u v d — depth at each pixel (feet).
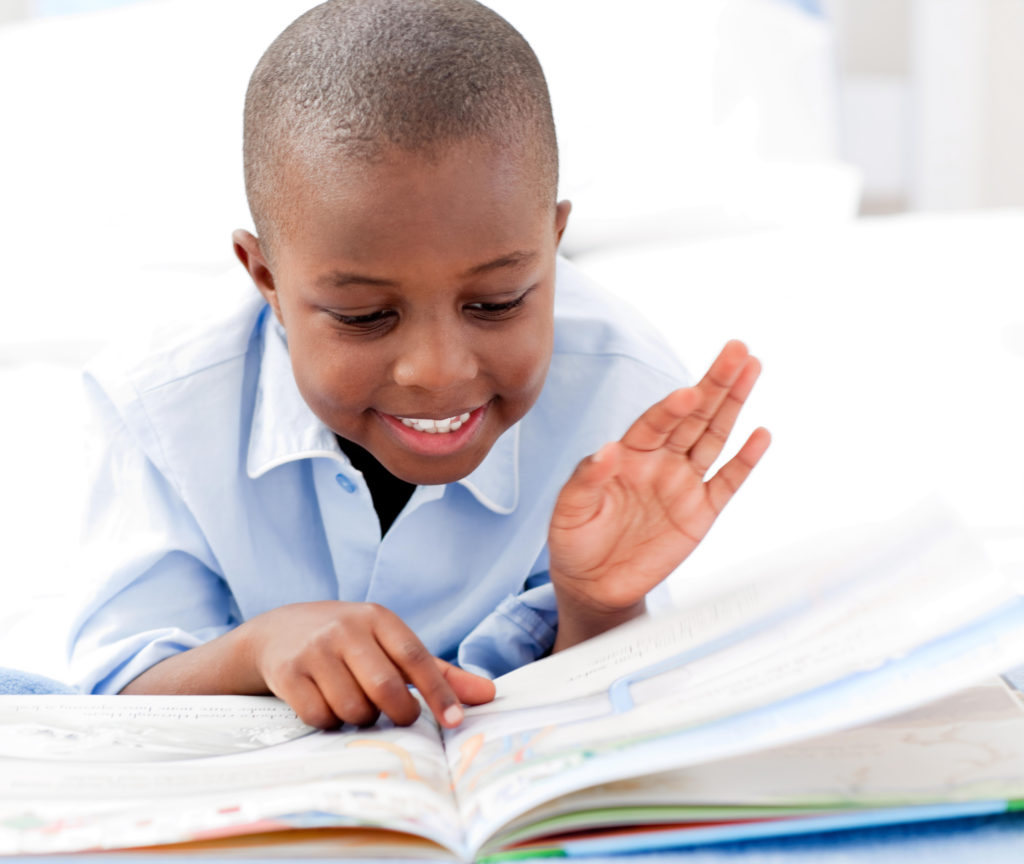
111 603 2.82
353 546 3.00
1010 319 5.32
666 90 7.25
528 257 2.23
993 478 3.95
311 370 2.40
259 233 2.54
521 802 1.60
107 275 6.20
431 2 2.30
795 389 4.75
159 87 7.12
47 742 2.00
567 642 2.63
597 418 3.12
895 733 1.87
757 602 2.14
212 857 1.62
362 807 1.63
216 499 2.92
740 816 1.64
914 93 9.66
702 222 6.93
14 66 7.35
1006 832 1.66
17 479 4.41
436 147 2.11
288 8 7.26
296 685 2.15
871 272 5.91
